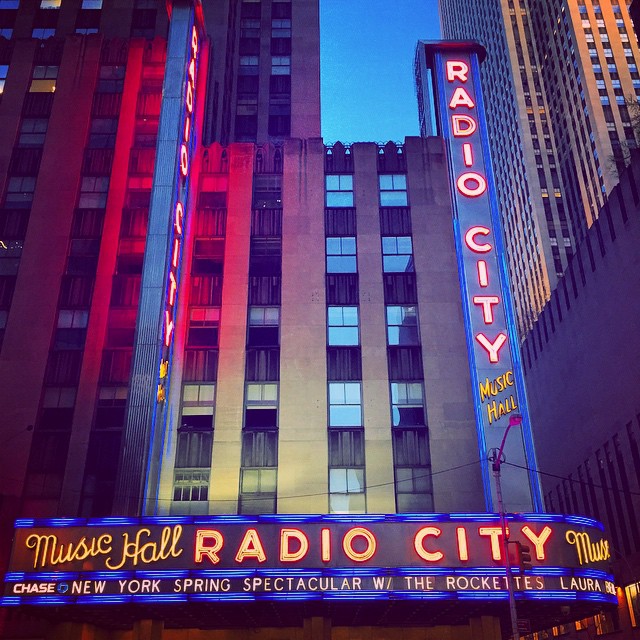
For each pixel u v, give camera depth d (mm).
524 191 130500
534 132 132625
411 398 41125
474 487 38469
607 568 32312
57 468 39281
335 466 39188
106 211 46875
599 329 59188
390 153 49250
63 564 30641
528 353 81312
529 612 34438
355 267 45156
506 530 28922
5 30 60688
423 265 45031
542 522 31812
